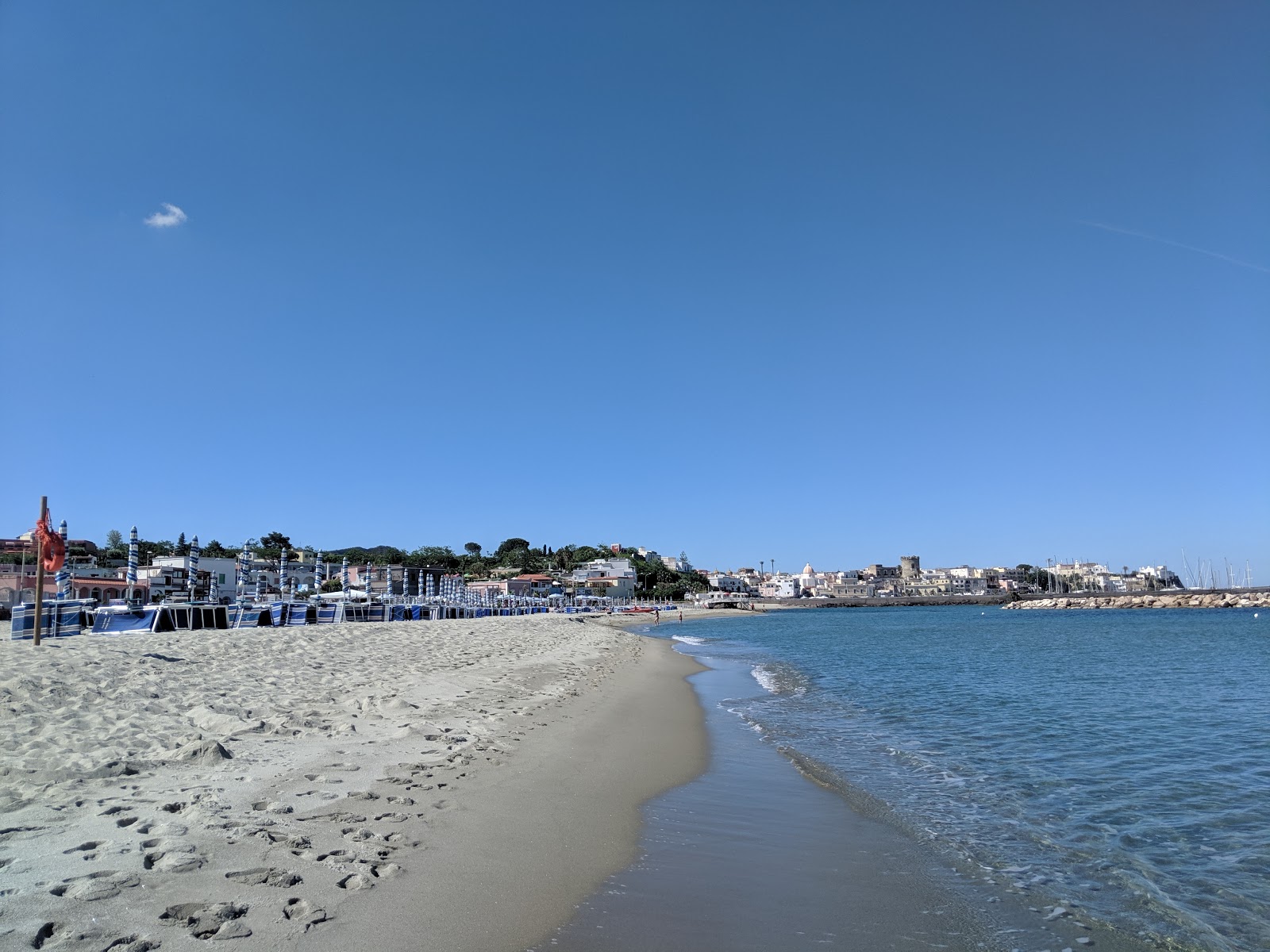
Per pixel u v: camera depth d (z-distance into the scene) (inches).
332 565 5674.2
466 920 219.8
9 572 2166.6
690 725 639.8
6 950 170.7
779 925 243.9
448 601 3203.7
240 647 889.5
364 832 276.7
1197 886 298.5
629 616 5032.0
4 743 346.0
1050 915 267.4
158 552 4471.0
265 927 198.5
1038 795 430.9
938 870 307.1
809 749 551.2
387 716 514.6
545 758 446.3
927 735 620.7
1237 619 4217.5
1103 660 1462.8
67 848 232.8
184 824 261.9
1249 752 557.9
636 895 257.4
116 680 533.6
